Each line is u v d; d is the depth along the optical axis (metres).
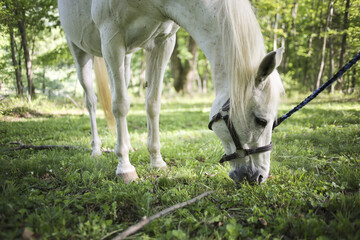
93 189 2.30
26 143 4.05
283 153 3.25
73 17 2.73
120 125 2.59
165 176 2.65
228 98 1.77
